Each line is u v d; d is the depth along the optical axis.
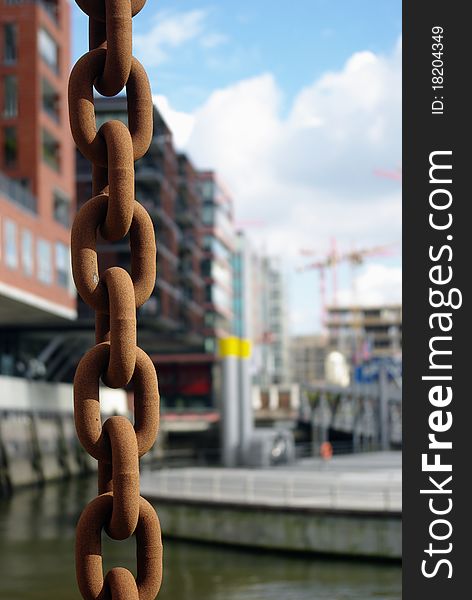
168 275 79.50
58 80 56.47
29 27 53.06
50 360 68.00
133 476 3.49
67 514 39.62
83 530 3.53
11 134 52.91
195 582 22.78
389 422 67.06
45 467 59.84
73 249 3.60
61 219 57.06
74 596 21.72
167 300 79.19
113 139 3.57
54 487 56.00
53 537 31.94
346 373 58.78
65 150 57.28
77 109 3.62
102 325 3.68
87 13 3.68
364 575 23.33
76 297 59.62
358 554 24.92
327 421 75.69
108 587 3.57
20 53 53.09
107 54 3.60
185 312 90.00
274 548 26.34
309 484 27.89
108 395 69.12
